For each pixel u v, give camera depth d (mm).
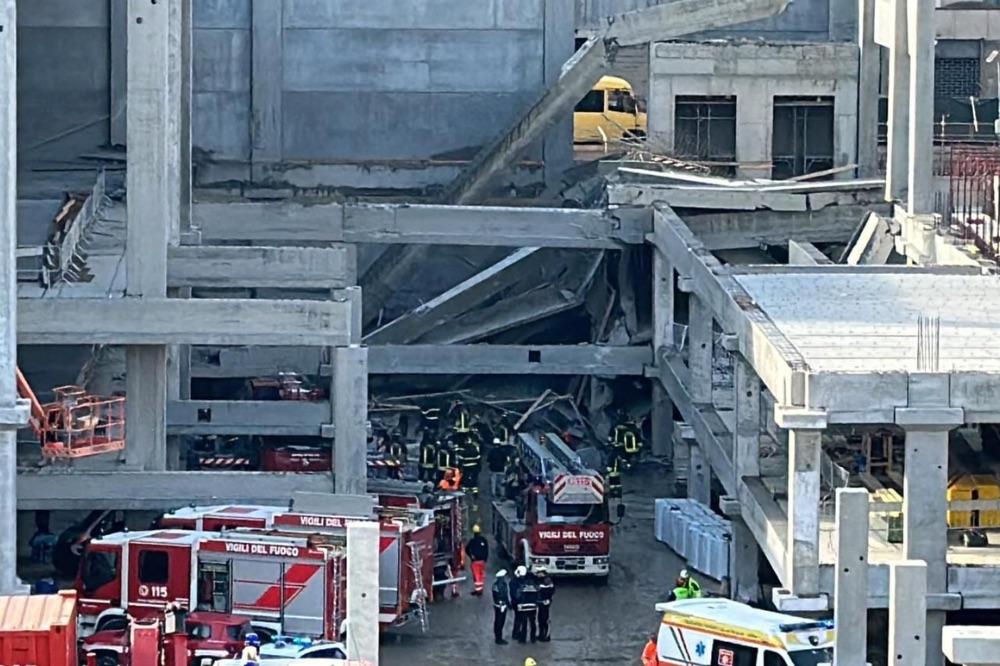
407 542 106000
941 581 95750
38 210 145250
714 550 117438
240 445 141750
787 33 178500
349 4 171875
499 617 106000
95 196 143625
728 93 168000
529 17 172750
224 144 173125
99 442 118750
